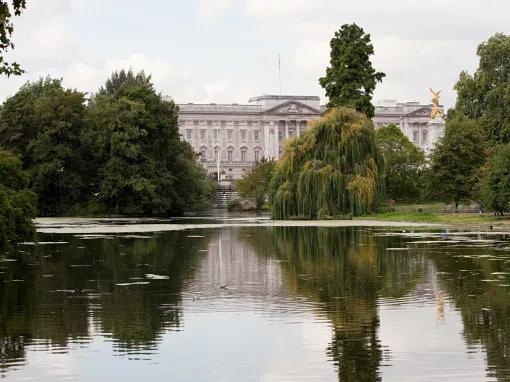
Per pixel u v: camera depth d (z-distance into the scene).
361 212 89.19
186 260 48.66
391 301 32.22
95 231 78.19
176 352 24.36
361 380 21.42
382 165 91.81
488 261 44.91
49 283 38.53
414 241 59.16
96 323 28.44
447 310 30.05
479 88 122.88
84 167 120.25
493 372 21.92
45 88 137.50
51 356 24.02
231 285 37.31
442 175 99.75
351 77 113.94
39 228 83.94
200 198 142.38
